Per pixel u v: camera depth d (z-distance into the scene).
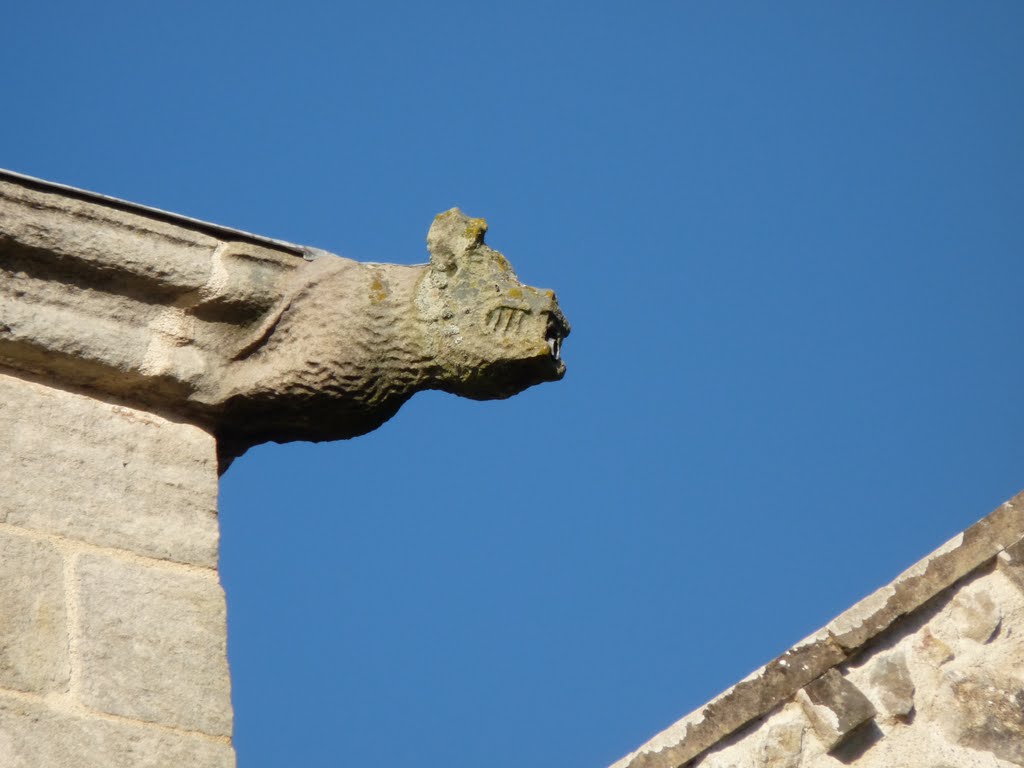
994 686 22.42
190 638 15.50
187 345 17.11
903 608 22.78
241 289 17.22
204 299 17.11
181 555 16.00
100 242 16.72
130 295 16.94
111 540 15.73
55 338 16.45
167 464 16.55
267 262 17.48
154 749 14.73
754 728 22.75
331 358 17.31
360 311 17.50
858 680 22.67
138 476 16.30
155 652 15.26
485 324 17.58
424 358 17.56
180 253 17.08
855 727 22.31
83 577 15.36
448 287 17.78
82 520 15.70
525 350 17.48
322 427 17.67
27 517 15.47
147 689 15.02
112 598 15.37
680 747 22.86
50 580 15.19
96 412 16.55
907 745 22.25
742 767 22.53
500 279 17.86
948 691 22.44
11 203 16.50
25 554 15.21
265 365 17.33
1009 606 22.89
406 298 17.72
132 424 16.66
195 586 15.86
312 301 17.48
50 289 16.62
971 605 22.94
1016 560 23.03
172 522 16.16
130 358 16.73
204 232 17.34
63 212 16.67
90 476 16.03
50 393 16.45
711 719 22.83
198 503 16.45
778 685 22.72
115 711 14.77
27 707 14.41
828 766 22.33
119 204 16.98
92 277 16.77
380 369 17.50
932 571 23.00
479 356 17.48
